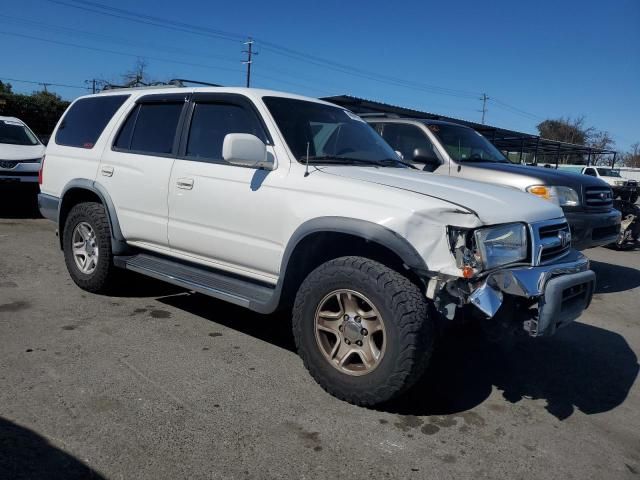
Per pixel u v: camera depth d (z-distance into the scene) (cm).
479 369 414
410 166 466
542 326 313
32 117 3095
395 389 314
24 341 407
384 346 315
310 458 281
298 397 345
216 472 264
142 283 559
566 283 325
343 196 342
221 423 309
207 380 361
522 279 311
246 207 388
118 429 296
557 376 412
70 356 385
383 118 778
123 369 370
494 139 1384
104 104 539
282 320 489
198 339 432
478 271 311
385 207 324
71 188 529
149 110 488
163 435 293
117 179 485
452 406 350
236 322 477
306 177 366
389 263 352
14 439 280
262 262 387
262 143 374
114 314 479
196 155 434
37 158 966
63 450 274
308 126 419
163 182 445
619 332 530
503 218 329
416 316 308
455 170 689
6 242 750
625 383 407
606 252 1023
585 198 651
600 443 317
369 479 267
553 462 294
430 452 295
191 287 418
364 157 436
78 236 536
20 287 543
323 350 345
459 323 355
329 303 345
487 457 294
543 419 342
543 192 634
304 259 369
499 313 324
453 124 771
